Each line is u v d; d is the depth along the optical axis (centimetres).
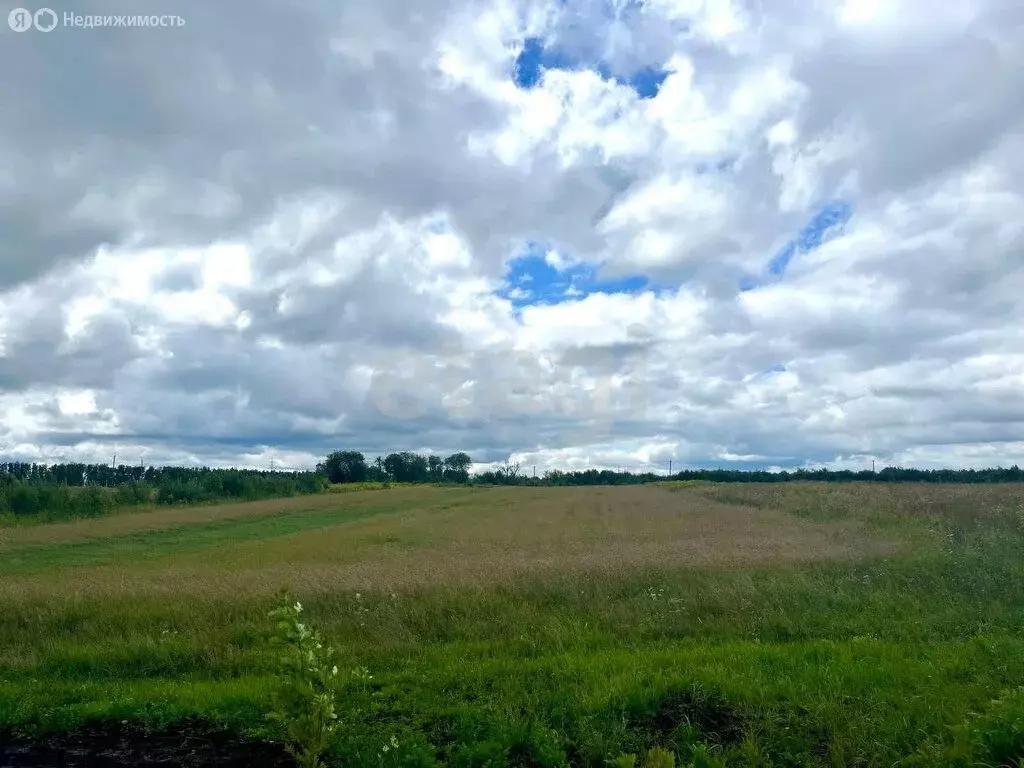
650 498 6153
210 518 4525
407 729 700
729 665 834
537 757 651
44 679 965
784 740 656
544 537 2841
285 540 3175
